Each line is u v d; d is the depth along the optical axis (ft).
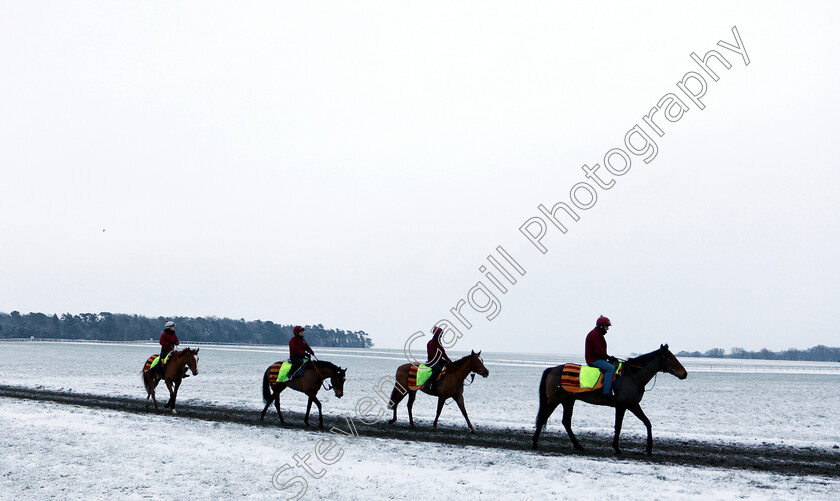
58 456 42.24
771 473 40.98
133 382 110.52
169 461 41.63
